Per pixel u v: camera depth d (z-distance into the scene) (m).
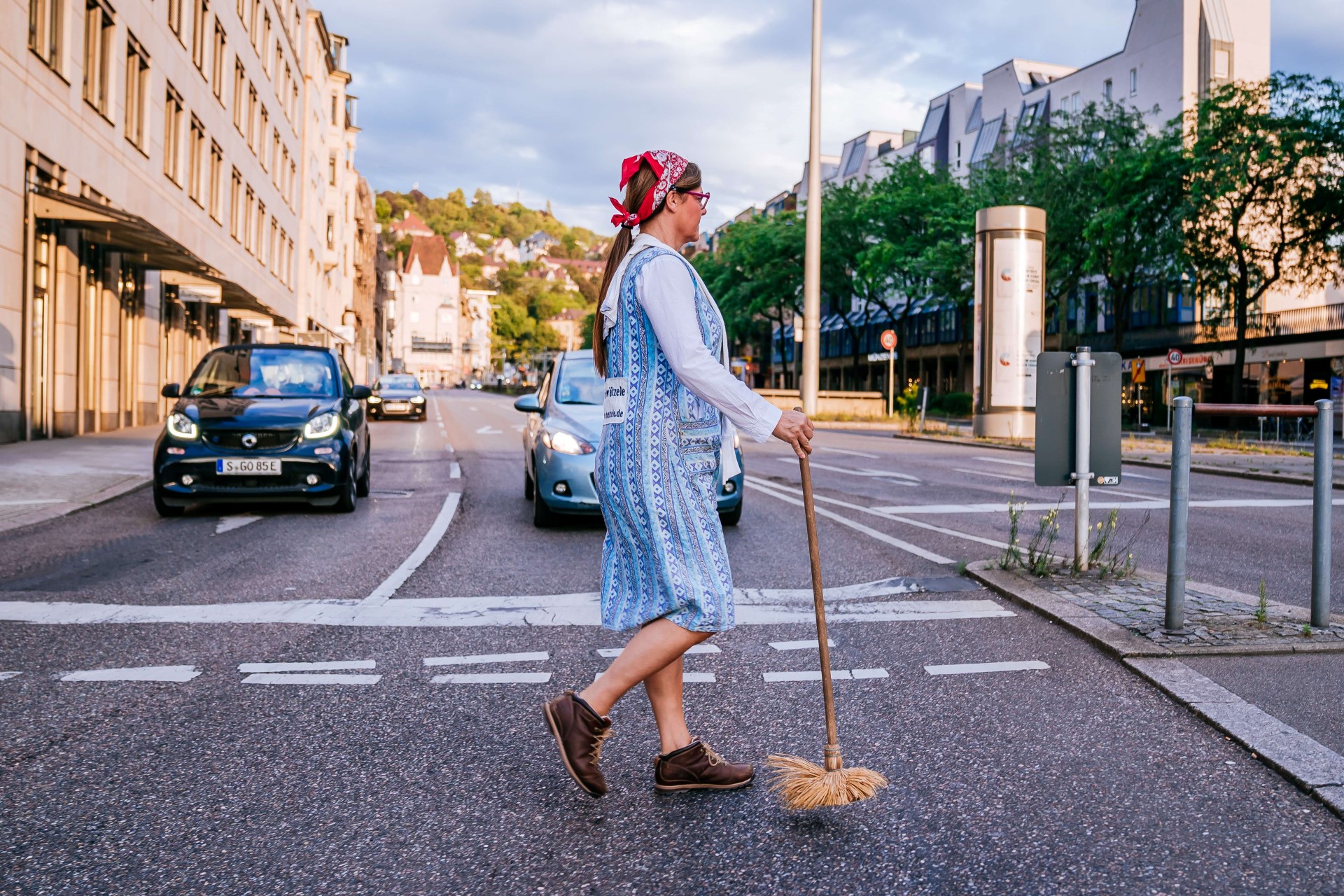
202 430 9.44
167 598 5.86
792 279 51.66
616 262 2.88
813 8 30.67
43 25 17.27
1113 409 6.29
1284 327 36.44
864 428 31.44
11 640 4.86
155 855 2.64
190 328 30.20
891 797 3.01
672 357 2.67
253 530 8.78
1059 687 4.10
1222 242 32.41
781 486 12.73
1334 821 2.83
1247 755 3.32
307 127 55.19
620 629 2.87
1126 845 2.68
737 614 5.48
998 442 22.84
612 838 2.73
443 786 3.11
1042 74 59.00
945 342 60.44
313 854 2.65
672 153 2.86
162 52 24.20
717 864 2.58
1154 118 47.09
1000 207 24.19
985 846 2.68
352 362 78.75
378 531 8.76
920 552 7.56
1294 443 27.00
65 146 18.34
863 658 4.59
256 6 37.31
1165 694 3.96
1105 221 33.19
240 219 34.75
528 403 9.88
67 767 3.25
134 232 18.97
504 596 5.97
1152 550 7.89
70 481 11.71
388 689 4.13
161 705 3.89
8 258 16.12
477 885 2.48
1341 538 8.64
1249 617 5.04
